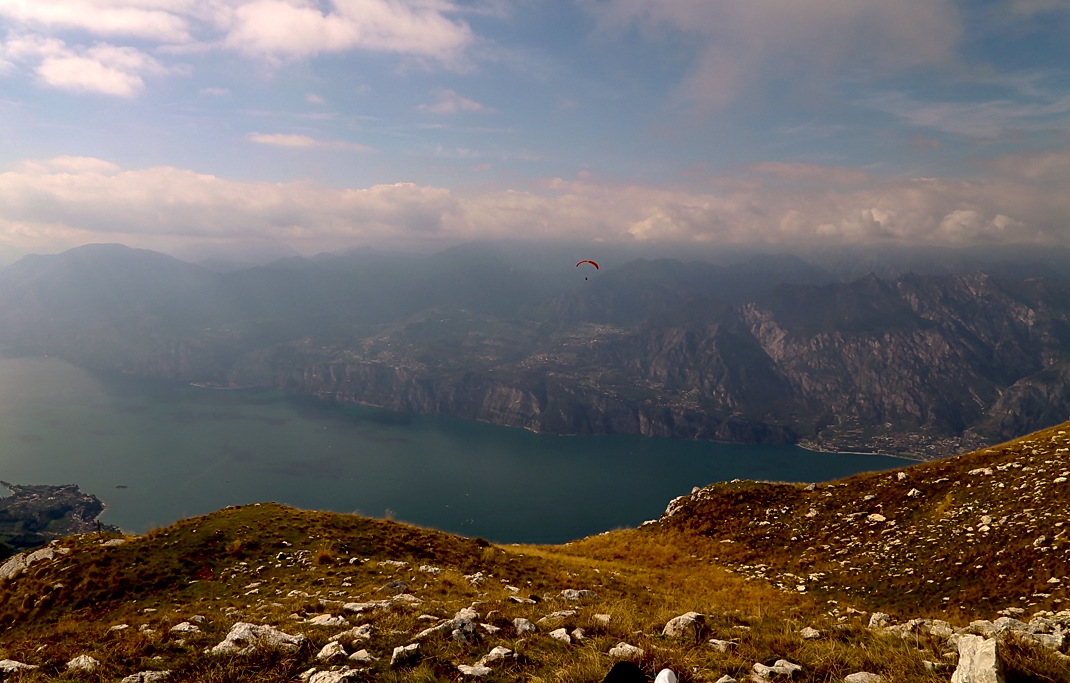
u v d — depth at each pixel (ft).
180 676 40.52
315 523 116.26
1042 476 116.47
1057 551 89.20
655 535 168.14
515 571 102.63
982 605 84.74
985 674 26.68
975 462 139.95
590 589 90.94
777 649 39.24
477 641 42.80
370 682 36.32
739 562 135.23
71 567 92.79
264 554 99.19
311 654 43.01
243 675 39.50
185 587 87.40
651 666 35.42
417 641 43.73
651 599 87.04
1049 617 52.85
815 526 140.87
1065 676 28.25
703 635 43.75
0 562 104.99
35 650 48.47
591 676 33.60
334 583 82.48
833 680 32.40
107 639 51.49
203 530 109.40
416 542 114.01
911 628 45.39
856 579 107.14
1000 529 104.37
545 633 45.21
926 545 111.24
